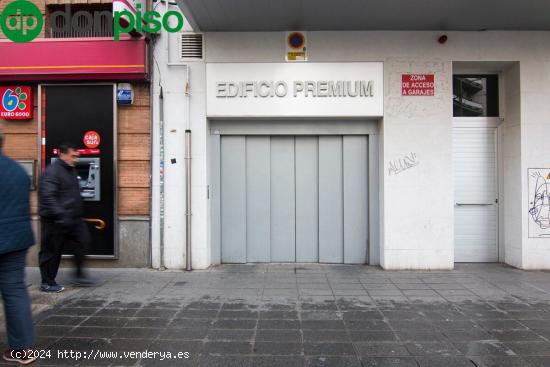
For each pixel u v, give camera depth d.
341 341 3.91
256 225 7.12
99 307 4.85
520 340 3.94
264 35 6.62
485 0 5.56
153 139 6.67
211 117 6.73
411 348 3.77
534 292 5.45
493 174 7.20
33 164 6.70
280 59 6.62
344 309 4.79
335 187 7.09
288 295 5.32
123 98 6.57
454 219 7.20
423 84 6.61
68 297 5.21
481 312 4.70
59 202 5.14
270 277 6.21
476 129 7.20
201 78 6.65
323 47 6.61
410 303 5.01
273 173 7.16
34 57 6.50
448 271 6.55
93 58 6.47
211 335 4.05
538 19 6.18
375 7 5.77
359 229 7.03
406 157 6.61
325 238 7.09
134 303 4.99
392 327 4.25
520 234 6.69
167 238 6.68
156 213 6.67
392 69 6.60
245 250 7.10
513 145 6.86
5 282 3.40
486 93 7.26
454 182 7.21
